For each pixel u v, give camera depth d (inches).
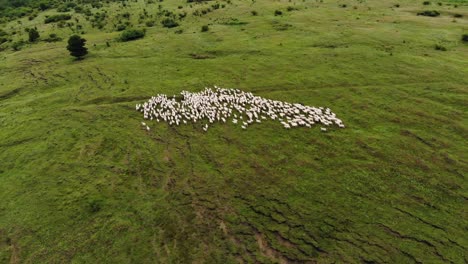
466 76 1838.1
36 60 2787.9
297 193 1154.7
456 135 1396.4
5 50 3245.6
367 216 1046.4
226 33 3002.0
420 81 1844.2
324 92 1827.0
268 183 1212.5
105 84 2204.7
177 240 1027.9
